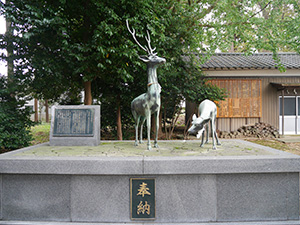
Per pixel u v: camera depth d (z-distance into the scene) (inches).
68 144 185.5
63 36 208.8
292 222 130.0
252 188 133.9
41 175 134.4
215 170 128.7
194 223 128.9
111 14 212.1
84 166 129.0
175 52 292.4
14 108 251.9
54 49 225.6
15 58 221.6
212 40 313.6
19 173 132.4
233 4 345.1
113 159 129.6
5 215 135.4
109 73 272.1
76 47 216.4
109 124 357.1
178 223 129.1
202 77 391.2
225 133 392.2
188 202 131.9
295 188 135.2
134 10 225.9
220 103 403.2
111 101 336.2
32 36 214.5
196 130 153.7
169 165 128.0
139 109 169.6
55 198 134.0
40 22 195.9
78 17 249.9
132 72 277.4
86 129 187.3
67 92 333.1
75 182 133.0
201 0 335.0
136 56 227.9
